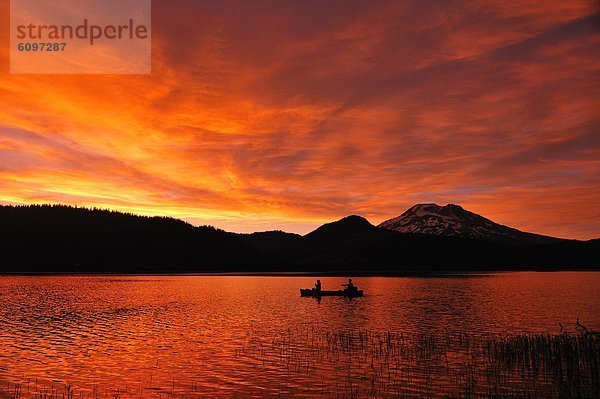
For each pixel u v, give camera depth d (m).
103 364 28.69
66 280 141.12
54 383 24.28
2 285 112.25
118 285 117.25
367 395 22.34
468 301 72.81
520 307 62.91
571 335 38.81
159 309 61.31
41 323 47.31
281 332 41.41
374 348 33.41
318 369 27.33
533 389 23.09
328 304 68.25
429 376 25.66
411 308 62.41
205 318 51.75
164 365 28.44
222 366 28.14
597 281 136.62
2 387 23.45
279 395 22.38
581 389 22.81
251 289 104.69
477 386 23.66
